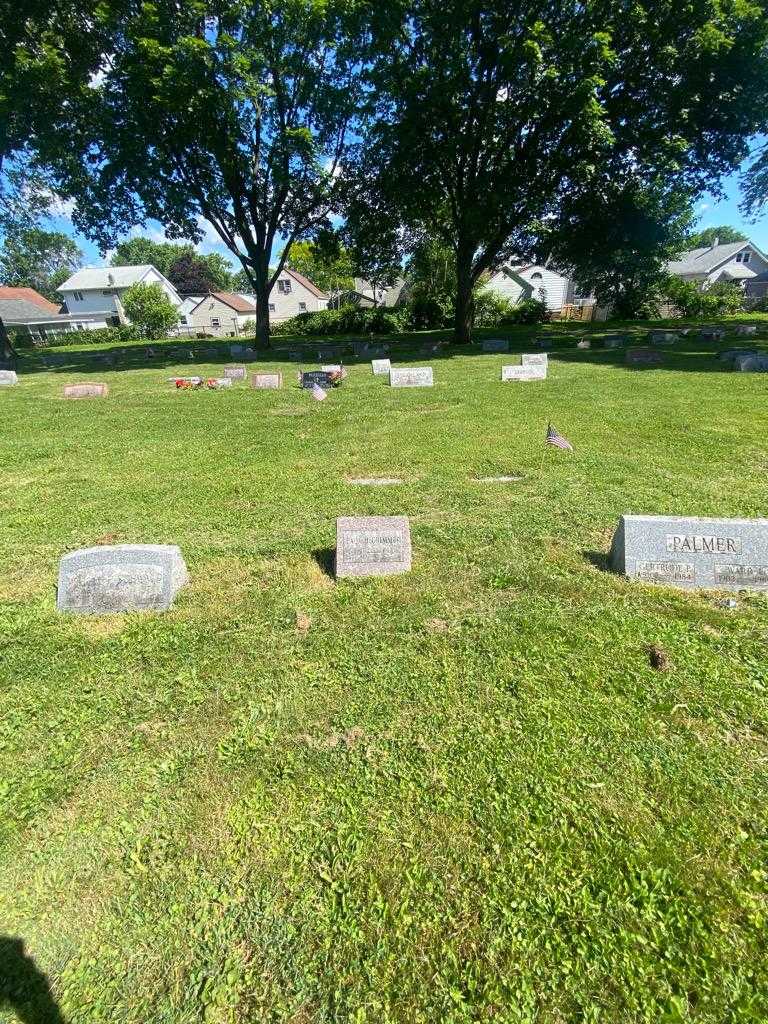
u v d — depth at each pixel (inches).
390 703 111.7
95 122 703.7
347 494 230.7
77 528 206.4
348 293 2329.0
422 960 69.1
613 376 496.4
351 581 160.2
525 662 122.5
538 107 677.9
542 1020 63.1
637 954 69.2
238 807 90.4
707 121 748.0
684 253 2502.5
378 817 88.0
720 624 134.6
